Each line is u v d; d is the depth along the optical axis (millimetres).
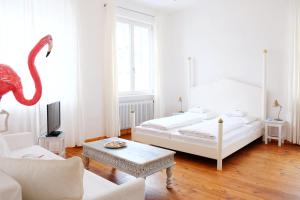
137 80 5363
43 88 3586
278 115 4281
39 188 939
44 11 3555
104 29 4449
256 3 4418
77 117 4020
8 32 3209
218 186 2465
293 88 4016
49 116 2984
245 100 4520
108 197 1148
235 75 4758
